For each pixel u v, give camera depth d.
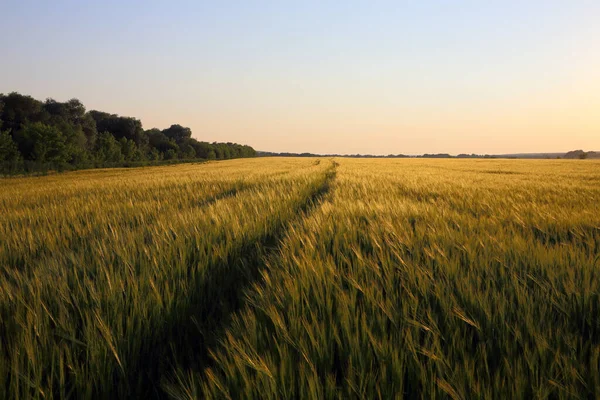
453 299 2.34
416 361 1.79
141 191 11.48
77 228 5.38
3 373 1.82
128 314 2.51
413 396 1.75
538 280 2.73
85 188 13.28
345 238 3.94
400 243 3.63
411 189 10.45
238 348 1.82
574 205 7.09
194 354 2.44
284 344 1.92
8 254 4.02
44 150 46.91
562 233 4.67
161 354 2.32
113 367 2.05
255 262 4.00
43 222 6.11
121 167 60.38
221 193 11.17
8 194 12.62
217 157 119.31
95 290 2.65
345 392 1.69
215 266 3.60
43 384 1.92
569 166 40.88
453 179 15.63
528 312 2.15
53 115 66.50
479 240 3.73
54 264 3.21
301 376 1.66
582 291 2.47
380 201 7.33
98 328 2.23
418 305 2.39
